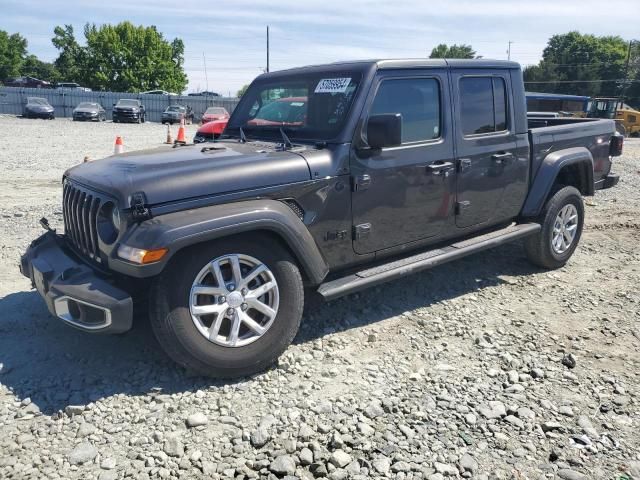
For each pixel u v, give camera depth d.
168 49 69.75
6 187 9.55
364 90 3.97
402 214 4.25
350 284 3.87
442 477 2.70
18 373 3.54
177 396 3.31
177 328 3.24
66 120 38.12
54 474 2.67
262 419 3.11
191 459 2.80
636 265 5.88
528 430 3.07
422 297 4.93
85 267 3.51
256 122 4.66
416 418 3.15
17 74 89.44
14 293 4.80
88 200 3.54
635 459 2.87
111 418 3.10
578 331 4.31
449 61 4.48
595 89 82.50
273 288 3.54
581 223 5.77
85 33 67.62
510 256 6.13
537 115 7.85
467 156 4.60
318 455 2.82
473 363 3.80
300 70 4.57
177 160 3.62
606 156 6.20
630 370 3.74
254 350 3.47
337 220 3.90
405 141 4.23
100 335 4.04
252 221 3.35
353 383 3.51
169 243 3.09
